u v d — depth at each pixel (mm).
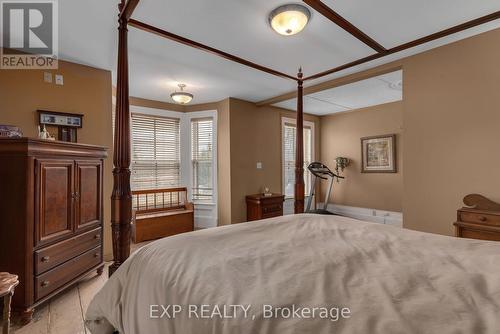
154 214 4312
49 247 2166
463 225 2396
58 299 2344
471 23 1804
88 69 3154
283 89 4125
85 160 2574
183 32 2430
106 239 3248
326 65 3201
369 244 1313
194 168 5020
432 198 2785
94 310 1239
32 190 2025
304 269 987
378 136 5090
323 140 6078
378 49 2045
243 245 1256
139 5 2023
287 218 1853
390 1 2012
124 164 1564
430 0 2006
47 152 2145
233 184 4633
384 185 5035
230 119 4605
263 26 2340
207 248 1196
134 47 2680
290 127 5598
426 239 1398
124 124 1579
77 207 2463
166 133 4816
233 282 881
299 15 2051
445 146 2695
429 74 2789
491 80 2426
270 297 780
